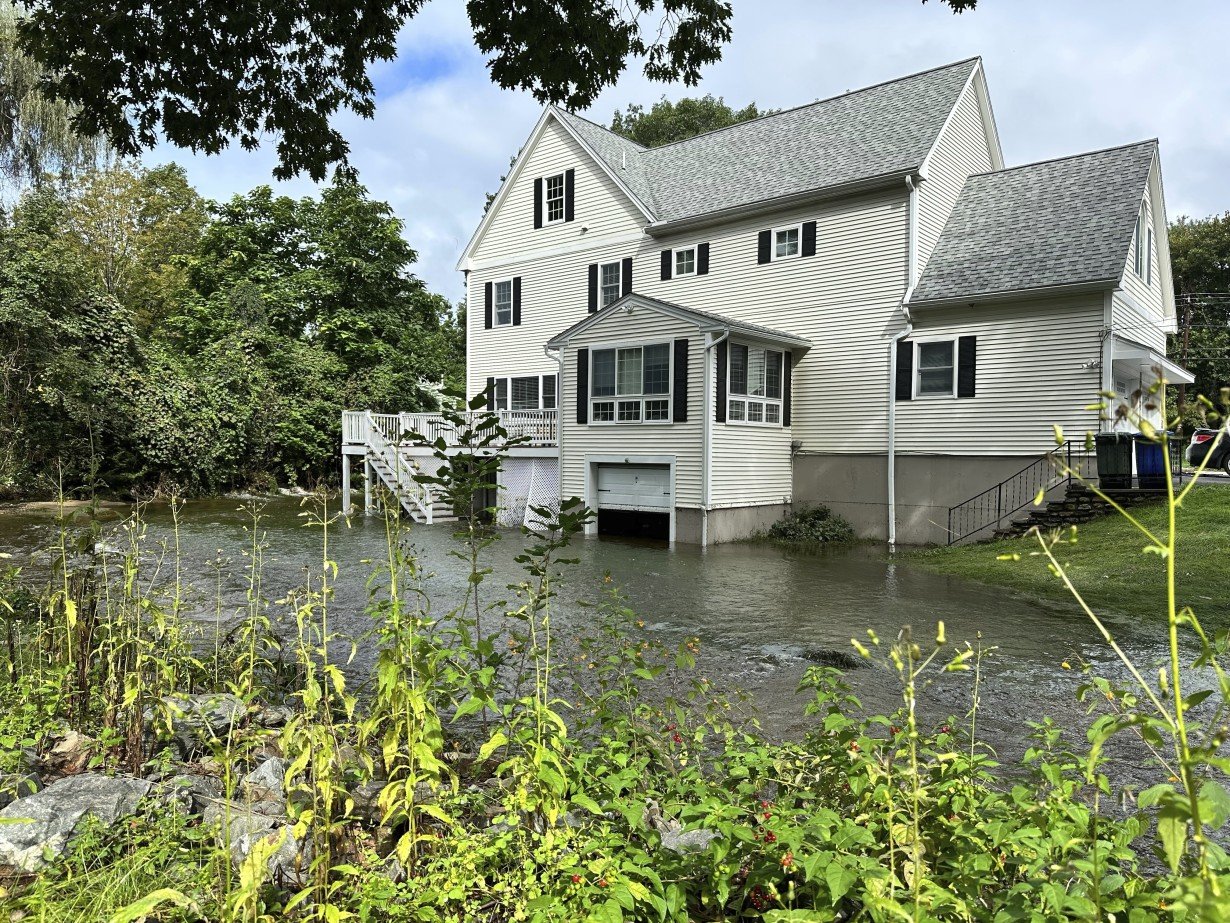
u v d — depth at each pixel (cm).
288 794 229
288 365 3097
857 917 182
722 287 1964
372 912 206
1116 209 1551
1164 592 990
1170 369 1608
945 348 1633
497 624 800
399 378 3378
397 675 234
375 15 733
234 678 458
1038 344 1512
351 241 3403
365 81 805
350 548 1479
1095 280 1411
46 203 2588
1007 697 598
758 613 937
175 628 430
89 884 235
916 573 1254
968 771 238
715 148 2262
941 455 1630
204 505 2427
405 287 3625
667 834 281
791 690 612
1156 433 130
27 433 2214
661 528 1764
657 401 1680
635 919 194
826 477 1803
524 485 2008
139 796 290
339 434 3134
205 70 751
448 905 207
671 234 2055
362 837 247
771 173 1983
